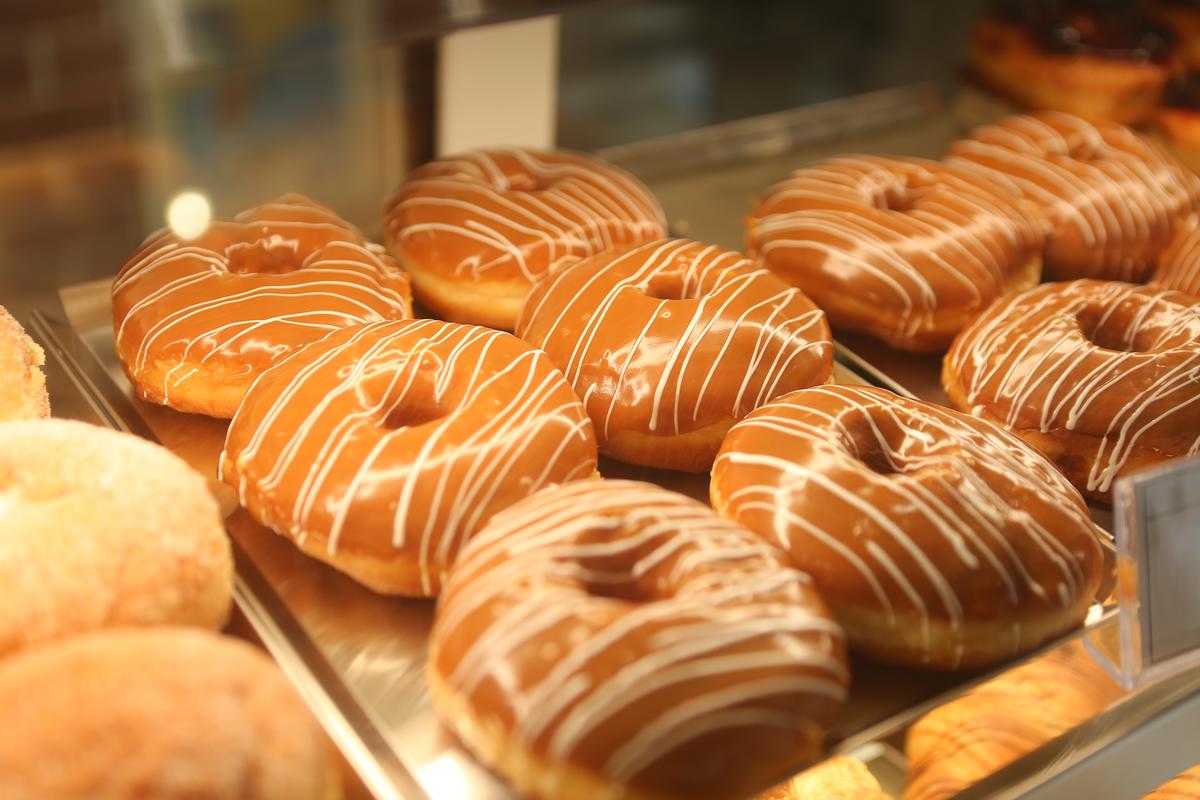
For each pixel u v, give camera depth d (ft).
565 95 1.95
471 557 1.13
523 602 1.07
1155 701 1.23
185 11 1.42
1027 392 1.42
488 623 1.06
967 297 1.56
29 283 1.50
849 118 2.01
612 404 1.37
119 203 1.57
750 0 2.11
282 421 1.27
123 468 1.15
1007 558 1.20
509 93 1.83
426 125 1.77
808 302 1.48
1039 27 2.00
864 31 2.19
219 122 1.62
